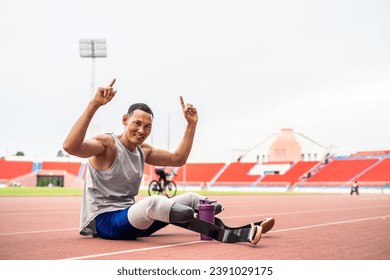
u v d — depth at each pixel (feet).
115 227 15.65
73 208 37.93
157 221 16.21
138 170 16.62
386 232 19.74
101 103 13.94
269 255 13.21
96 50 131.95
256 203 54.54
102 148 15.55
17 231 19.38
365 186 164.55
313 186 178.09
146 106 16.30
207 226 15.05
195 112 17.58
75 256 12.79
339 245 15.47
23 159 196.65
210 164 221.05
